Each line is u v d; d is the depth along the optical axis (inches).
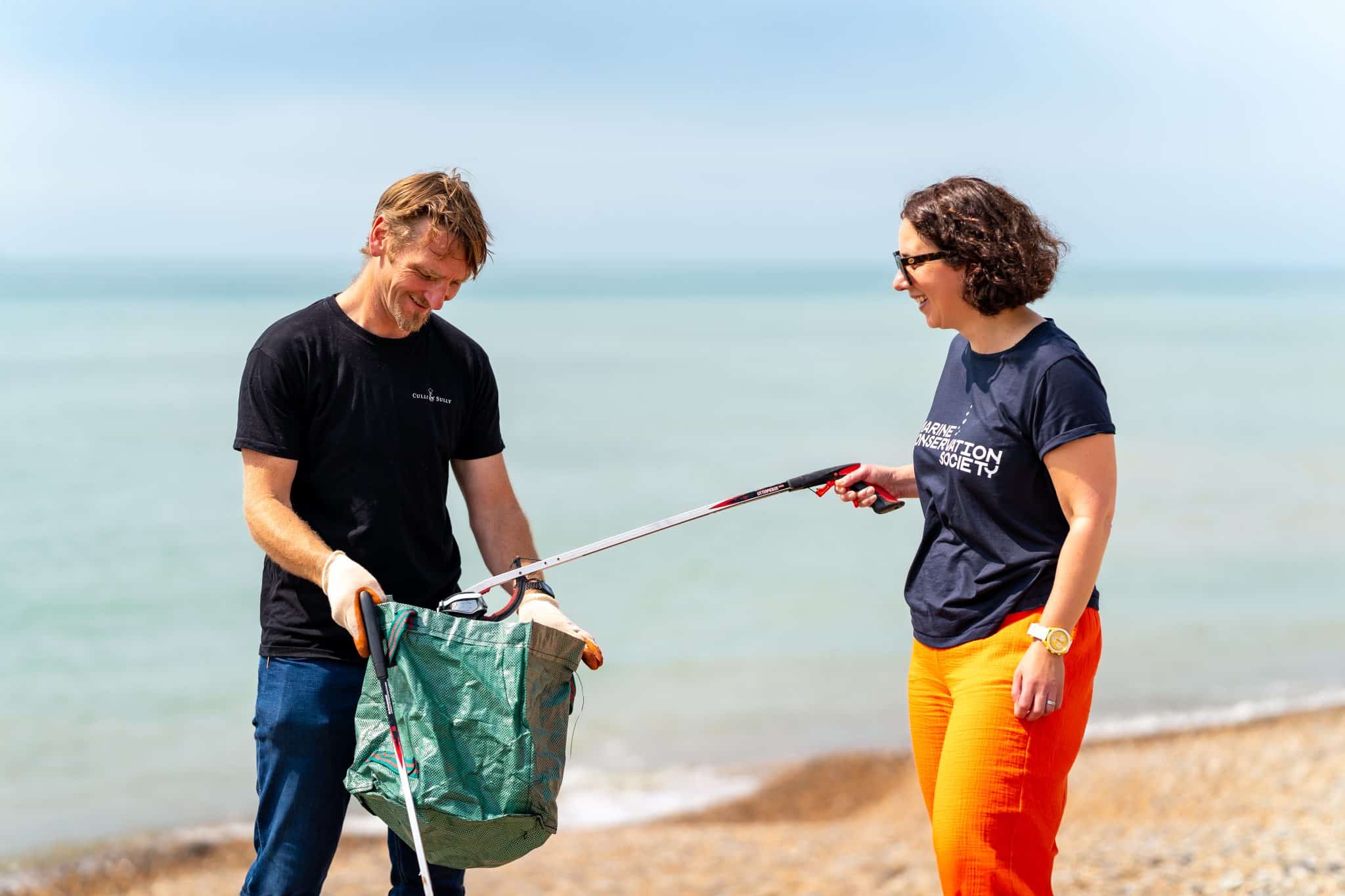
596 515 756.0
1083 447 108.7
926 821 311.9
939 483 118.3
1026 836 111.2
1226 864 218.2
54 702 415.2
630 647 491.8
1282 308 4109.3
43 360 1636.3
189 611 525.3
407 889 126.7
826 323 3270.2
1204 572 605.0
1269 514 745.6
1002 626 113.7
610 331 2819.9
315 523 121.7
